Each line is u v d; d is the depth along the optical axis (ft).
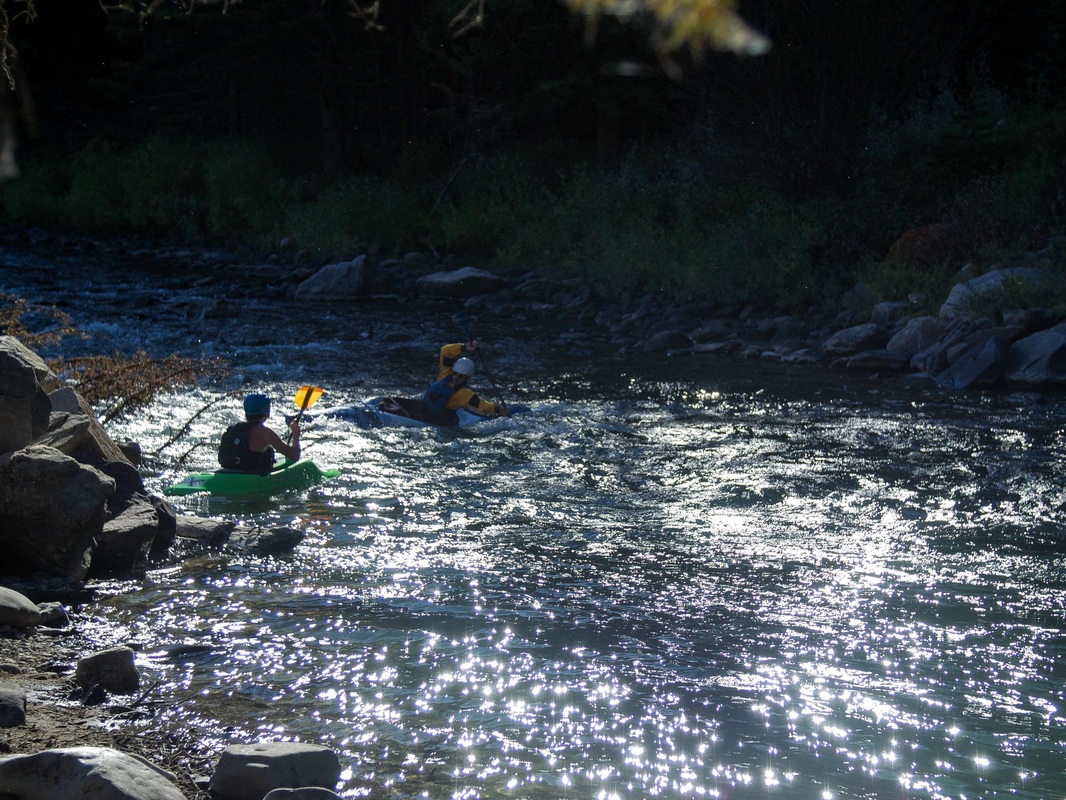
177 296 73.31
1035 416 38.70
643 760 13.56
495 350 54.70
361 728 14.39
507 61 97.09
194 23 97.86
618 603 19.93
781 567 22.30
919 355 48.39
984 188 62.23
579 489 29.17
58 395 24.59
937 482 29.68
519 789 12.70
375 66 106.93
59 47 134.31
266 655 17.03
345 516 26.25
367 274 75.87
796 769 13.38
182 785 12.54
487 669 16.60
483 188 96.84
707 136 76.43
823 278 62.08
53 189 118.73
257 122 120.57
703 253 67.77
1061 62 81.25
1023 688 16.06
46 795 10.94
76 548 20.34
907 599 20.21
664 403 41.45
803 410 40.11
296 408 39.86
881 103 75.92
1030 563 22.57
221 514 26.30
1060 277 50.11
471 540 24.27
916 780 13.08
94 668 15.40
